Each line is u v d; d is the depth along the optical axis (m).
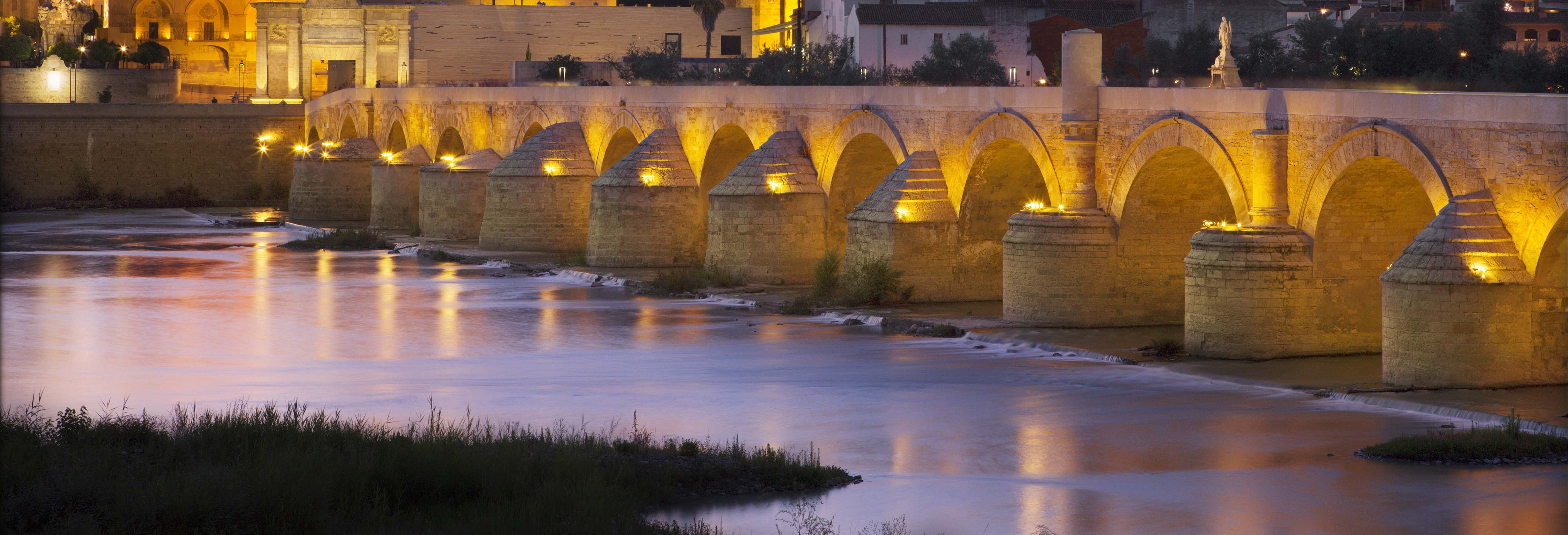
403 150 119.38
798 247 67.50
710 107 75.69
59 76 144.50
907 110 61.81
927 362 47.22
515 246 85.94
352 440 33.12
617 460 32.84
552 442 34.72
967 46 101.50
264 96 147.12
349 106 124.69
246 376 46.16
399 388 43.81
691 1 152.38
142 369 47.47
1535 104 37.16
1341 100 42.81
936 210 59.25
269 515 28.19
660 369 46.97
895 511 29.95
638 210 76.31
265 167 134.12
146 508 27.75
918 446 35.81
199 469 30.12
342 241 91.88
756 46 146.25
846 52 108.69
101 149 128.25
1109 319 52.12
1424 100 40.00
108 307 62.97
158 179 130.38
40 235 99.56
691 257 77.19
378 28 146.62
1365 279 45.06
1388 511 29.44
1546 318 38.78
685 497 31.03
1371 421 36.94
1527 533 27.88
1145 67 91.56
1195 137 47.84
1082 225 51.91
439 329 56.28
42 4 158.00
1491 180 38.56
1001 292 60.06
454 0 152.88
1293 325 44.81
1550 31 87.81
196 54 170.00
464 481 30.59
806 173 68.19
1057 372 44.94
